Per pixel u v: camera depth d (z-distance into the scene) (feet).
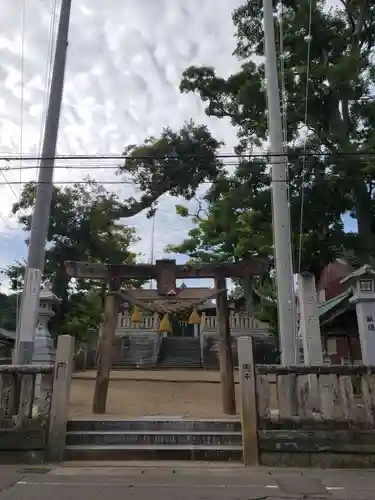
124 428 30.96
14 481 23.22
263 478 24.39
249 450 28.07
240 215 76.54
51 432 28.76
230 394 39.29
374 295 35.50
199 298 42.57
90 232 89.15
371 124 69.87
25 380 29.53
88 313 94.17
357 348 72.54
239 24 72.38
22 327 35.17
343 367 29.53
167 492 21.11
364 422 28.63
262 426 28.81
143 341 107.55
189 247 120.57
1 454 28.22
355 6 75.10
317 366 29.63
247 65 73.05
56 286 87.30
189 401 46.65
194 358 103.91
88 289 97.45
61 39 42.14
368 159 60.54
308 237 63.52
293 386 29.68
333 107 70.59
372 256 64.39
